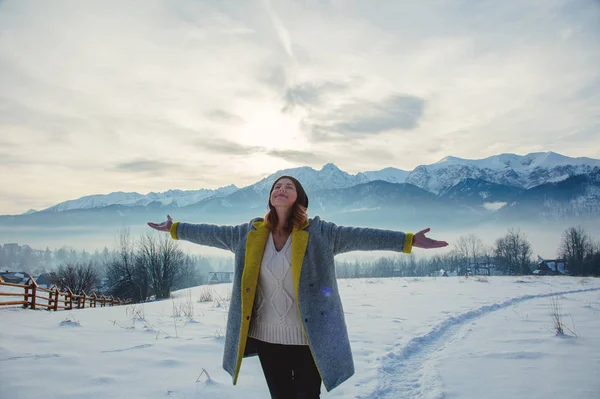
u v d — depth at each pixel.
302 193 2.98
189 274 64.00
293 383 2.90
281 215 2.93
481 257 118.06
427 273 127.56
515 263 94.50
